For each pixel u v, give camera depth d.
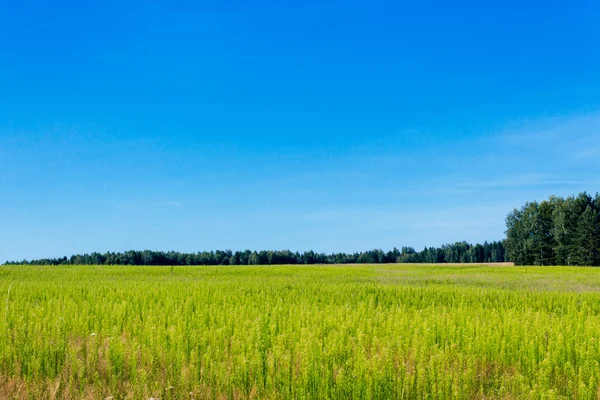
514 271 44.88
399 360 8.40
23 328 10.09
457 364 8.34
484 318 12.00
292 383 7.28
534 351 8.61
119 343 8.48
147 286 21.28
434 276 35.41
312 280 29.34
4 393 7.08
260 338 9.11
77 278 29.02
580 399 7.07
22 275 31.75
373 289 21.95
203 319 11.03
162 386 7.40
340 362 8.12
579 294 20.91
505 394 7.27
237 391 7.38
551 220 83.88
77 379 7.81
